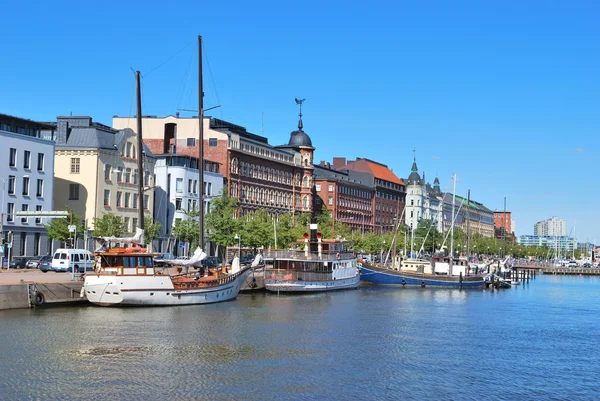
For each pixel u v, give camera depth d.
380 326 66.00
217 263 115.88
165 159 136.38
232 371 44.28
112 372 43.09
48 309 64.88
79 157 118.44
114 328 57.34
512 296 115.69
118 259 68.38
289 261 96.00
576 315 85.00
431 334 62.47
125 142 125.19
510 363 50.41
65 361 45.50
